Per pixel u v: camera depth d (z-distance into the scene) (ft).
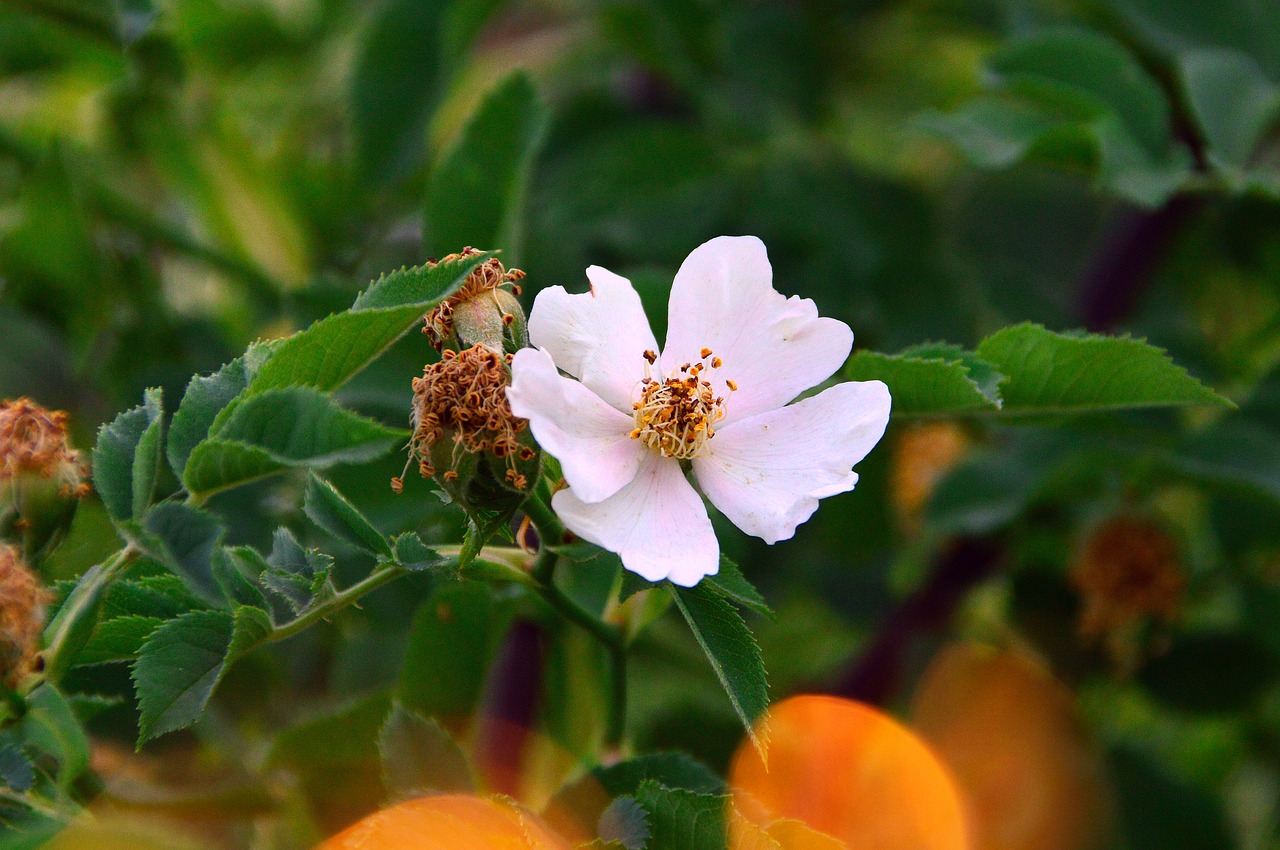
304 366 2.04
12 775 2.00
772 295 2.10
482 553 2.08
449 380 2.02
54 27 2.60
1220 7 2.48
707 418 2.08
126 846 2.04
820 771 2.37
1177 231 2.52
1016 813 2.45
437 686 2.20
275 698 2.34
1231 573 2.47
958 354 2.12
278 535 2.05
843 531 2.53
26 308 2.48
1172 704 2.47
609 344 2.09
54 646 2.01
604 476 2.05
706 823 2.05
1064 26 2.55
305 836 2.22
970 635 2.54
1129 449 2.35
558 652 2.23
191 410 2.05
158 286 2.55
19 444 2.04
